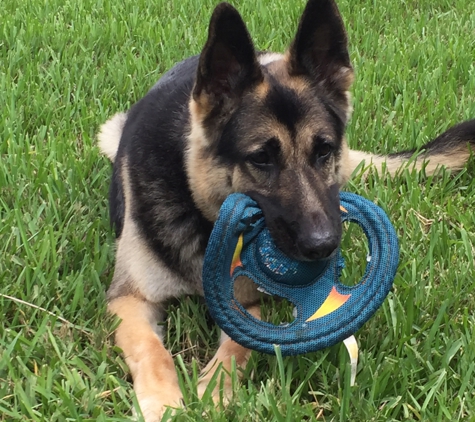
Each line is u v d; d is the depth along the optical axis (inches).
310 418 24.6
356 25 65.9
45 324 27.7
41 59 55.7
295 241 27.0
